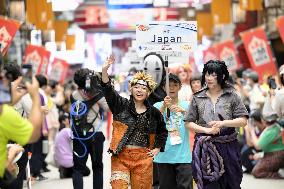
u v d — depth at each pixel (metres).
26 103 13.34
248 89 22.09
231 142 10.38
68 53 59.38
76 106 13.03
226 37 45.34
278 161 17.67
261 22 36.56
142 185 10.36
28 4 25.47
